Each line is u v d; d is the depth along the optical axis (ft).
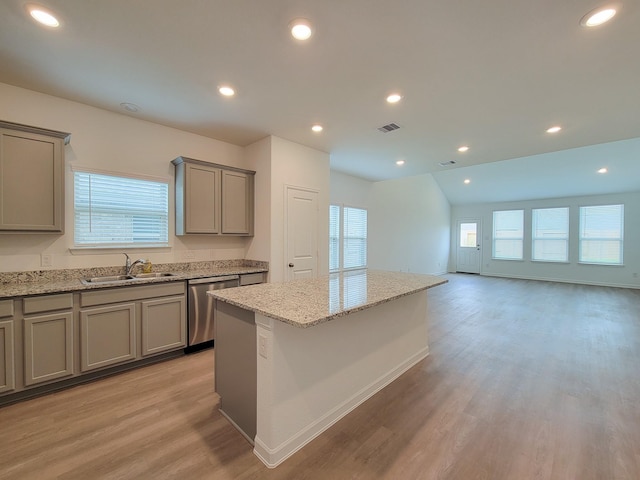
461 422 6.72
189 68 7.70
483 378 8.81
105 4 5.51
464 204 33.55
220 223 12.30
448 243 33.99
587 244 26.40
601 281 25.54
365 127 11.57
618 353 10.70
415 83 8.33
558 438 6.18
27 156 8.12
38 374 7.53
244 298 6.54
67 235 9.55
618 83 8.21
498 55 7.02
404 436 6.24
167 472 5.21
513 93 8.83
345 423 6.68
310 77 8.10
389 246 24.57
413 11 5.67
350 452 5.76
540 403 7.50
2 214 7.80
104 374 8.80
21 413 6.89
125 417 6.79
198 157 12.55
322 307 5.80
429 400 7.63
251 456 5.63
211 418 6.79
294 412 5.82
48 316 7.65
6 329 7.10
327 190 14.92
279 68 7.67
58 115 9.33
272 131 12.12
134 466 5.33
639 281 24.03
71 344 8.01
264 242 12.85
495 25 6.02
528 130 11.74
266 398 5.50
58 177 8.58
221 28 6.18
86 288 8.20
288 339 5.71
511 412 7.11
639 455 5.69
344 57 7.17
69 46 6.79
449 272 34.12
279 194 12.85
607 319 15.11
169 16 5.83
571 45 6.61
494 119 10.69
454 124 11.20
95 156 10.03
